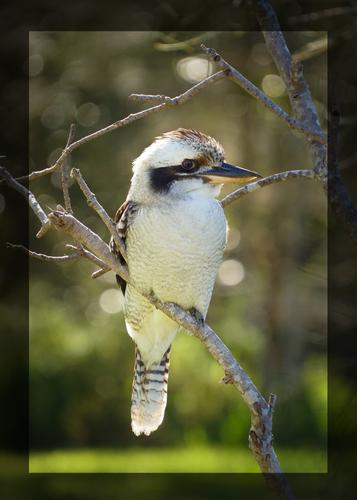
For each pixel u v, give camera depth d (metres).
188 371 16.09
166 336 6.73
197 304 6.48
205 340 4.98
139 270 6.27
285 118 4.96
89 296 17.12
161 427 16.31
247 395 4.72
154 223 6.10
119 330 16.91
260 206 16.42
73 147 4.87
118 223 6.25
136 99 4.79
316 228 16.14
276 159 16.05
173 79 15.47
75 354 16.64
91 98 15.62
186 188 6.12
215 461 14.51
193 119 15.74
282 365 16.36
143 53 14.85
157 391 6.89
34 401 16.38
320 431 15.25
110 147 15.59
